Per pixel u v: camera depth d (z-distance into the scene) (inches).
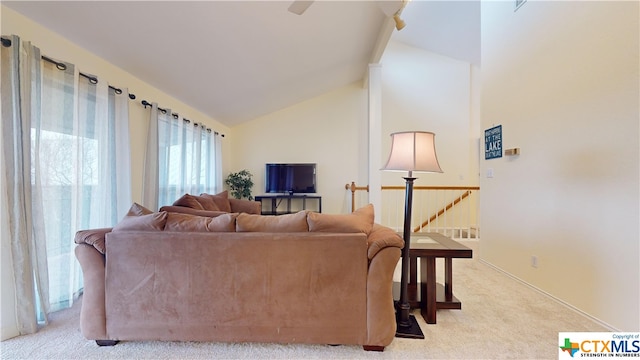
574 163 89.2
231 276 69.6
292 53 148.6
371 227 76.2
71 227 89.2
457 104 246.7
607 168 78.8
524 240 111.8
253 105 211.0
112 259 70.1
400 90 247.6
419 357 66.6
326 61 175.5
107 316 70.1
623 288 74.6
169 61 119.7
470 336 75.3
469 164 245.1
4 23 74.7
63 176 87.7
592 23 83.0
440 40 226.8
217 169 214.2
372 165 183.8
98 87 100.9
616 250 76.4
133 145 124.0
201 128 184.7
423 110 247.1
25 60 74.5
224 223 71.2
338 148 248.8
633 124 72.2
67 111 88.4
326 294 68.7
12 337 73.3
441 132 246.2
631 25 72.5
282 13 110.9
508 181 121.8
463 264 141.6
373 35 160.1
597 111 81.5
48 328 77.8
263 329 69.7
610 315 77.9
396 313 83.6
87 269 70.4
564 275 93.0
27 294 74.3
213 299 69.8
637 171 71.4
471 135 246.5
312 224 70.1
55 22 84.0
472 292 105.0
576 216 88.4
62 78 87.4
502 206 126.0
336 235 68.6
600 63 80.6
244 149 248.4
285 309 69.2
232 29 110.8
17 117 72.7
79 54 97.0
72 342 71.8
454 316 86.5
